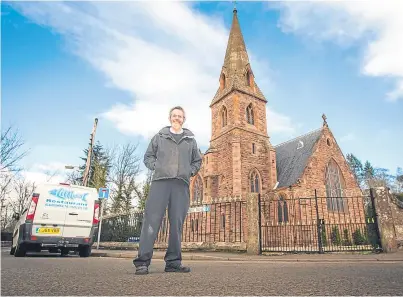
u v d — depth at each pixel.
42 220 9.12
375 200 9.37
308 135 31.03
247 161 29.11
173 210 3.61
